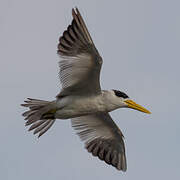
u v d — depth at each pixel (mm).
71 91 15805
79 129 17703
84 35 14445
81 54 14828
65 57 14820
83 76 15328
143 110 16531
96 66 14984
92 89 15867
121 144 17734
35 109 16281
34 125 16859
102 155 17766
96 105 16141
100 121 17516
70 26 14422
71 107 16031
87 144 17688
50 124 16953
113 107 16406
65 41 14625
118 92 16562
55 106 16062
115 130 17562
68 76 15211
